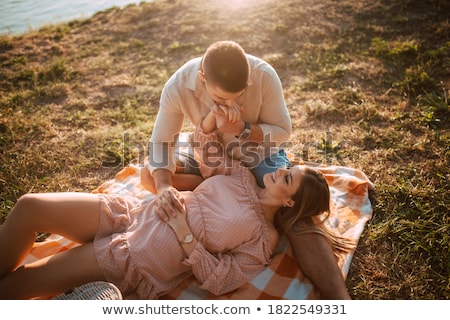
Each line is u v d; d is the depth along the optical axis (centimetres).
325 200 260
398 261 275
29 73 576
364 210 314
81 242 251
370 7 680
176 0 814
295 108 467
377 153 375
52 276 227
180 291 246
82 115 481
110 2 912
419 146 374
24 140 432
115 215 250
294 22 674
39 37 709
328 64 543
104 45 671
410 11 653
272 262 260
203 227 244
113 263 231
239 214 249
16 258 229
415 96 459
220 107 243
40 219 230
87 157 406
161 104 281
